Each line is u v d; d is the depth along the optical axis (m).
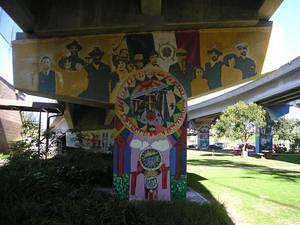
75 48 13.80
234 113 51.00
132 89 12.64
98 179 14.67
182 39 13.55
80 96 13.66
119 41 13.68
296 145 72.94
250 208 11.34
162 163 12.48
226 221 9.14
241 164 33.84
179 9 12.81
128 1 12.87
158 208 9.02
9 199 7.73
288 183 18.39
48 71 13.76
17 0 11.04
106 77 13.65
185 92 12.98
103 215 7.46
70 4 12.98
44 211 7.25
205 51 13.51
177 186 12.43
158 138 12.54
